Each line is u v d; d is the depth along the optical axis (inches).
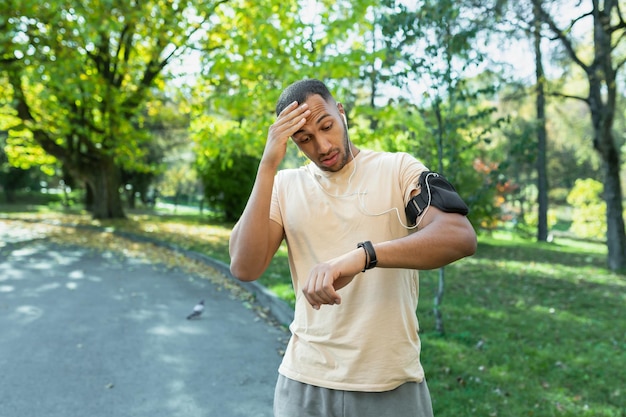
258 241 66.4
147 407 156.3
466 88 231.1
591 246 922.7
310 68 327.3
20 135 872.3
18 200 1676.9
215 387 172.1
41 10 503.8
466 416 144.7
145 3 552.4
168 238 593.3
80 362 193.6
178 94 592.4
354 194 67.6
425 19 217.5
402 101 232.5
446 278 379.9
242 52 368.2
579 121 877.8
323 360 67.3
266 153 65.4
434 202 61.2
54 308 276.4
